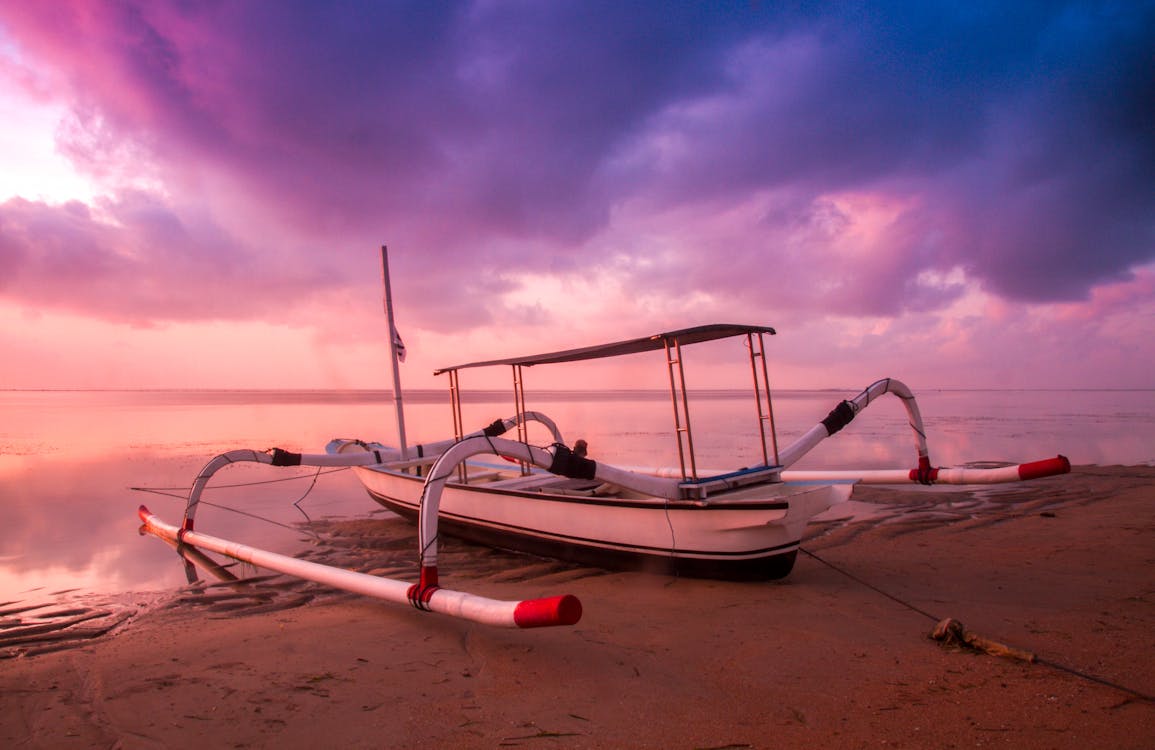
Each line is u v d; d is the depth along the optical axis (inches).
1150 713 127.4
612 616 207.9
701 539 245.0
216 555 318.7
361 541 345.7
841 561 272.4
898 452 651.5
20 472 595.2
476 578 272.5
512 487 346.6
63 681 163.9
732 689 147.4
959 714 130.0
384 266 421.1
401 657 174.6
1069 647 164.4
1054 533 306.0
